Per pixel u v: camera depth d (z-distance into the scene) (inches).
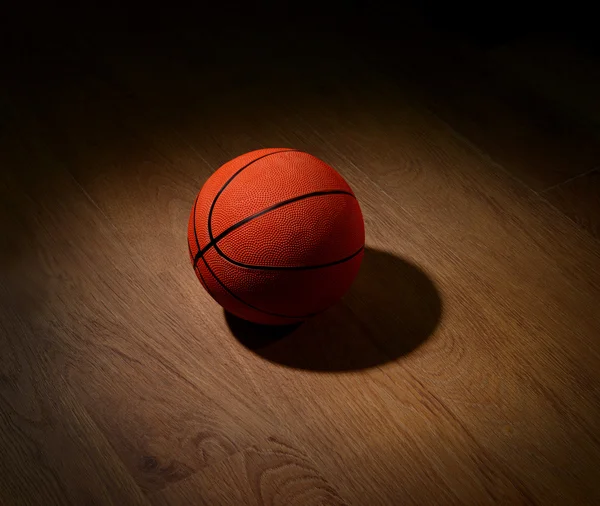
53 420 56.6
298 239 54.3
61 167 70.4
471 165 72.8
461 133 75.5
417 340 61.2
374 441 56.5
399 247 66.4
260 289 55.3
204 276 56.7
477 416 57.7
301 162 56.0
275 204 54.3
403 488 54.8
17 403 57.1
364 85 79.4
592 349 61.4
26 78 77.9
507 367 60.1
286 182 54.7
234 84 78.7
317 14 86.9
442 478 55.3
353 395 58.3
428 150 73.8
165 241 65.7
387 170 71.9
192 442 56.1
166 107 76.0
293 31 84.7
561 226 68.7
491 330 62.0
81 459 55.2
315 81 79.4
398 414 57.7
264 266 54.6
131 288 62.9
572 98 79.7
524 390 59.0
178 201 68.4
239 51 82.1
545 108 78.5
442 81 80.4
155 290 62.9
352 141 74.1
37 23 83.8
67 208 67.5
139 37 83.0
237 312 57.9
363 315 62.3
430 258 65.9
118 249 65.1
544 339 61.7
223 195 55.5
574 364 60.5
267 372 59.2
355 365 59.8
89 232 66.0
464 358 60.4
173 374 58.8
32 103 75.6
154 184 69.7
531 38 85.7
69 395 57.6
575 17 88.6
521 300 63.7
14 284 62.7
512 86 80.4
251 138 73.8
